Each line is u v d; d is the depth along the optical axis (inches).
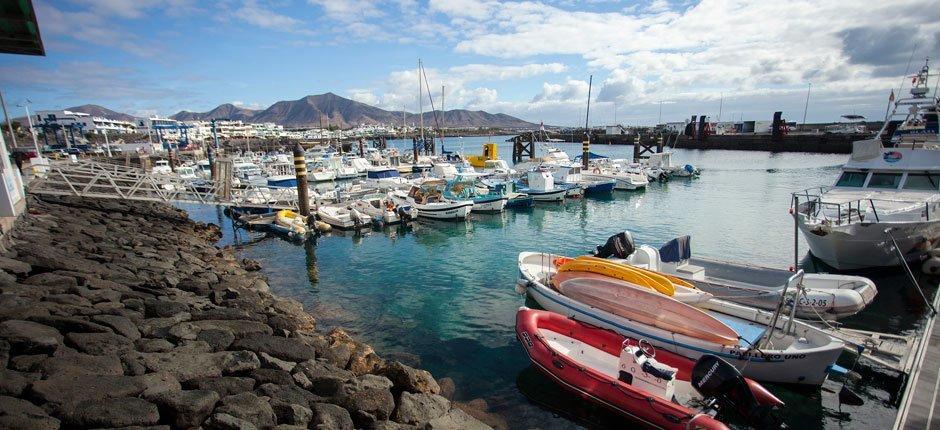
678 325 440.5
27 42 510.0
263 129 7322.8
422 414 329.1
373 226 1137.4
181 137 4409.5
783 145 3425.2
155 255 681.0
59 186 1049.5
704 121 4092.0
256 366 344.2
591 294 500.4
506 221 1200.8
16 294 378.6
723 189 1662.2
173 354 331.3
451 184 1373.0
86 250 638.5
